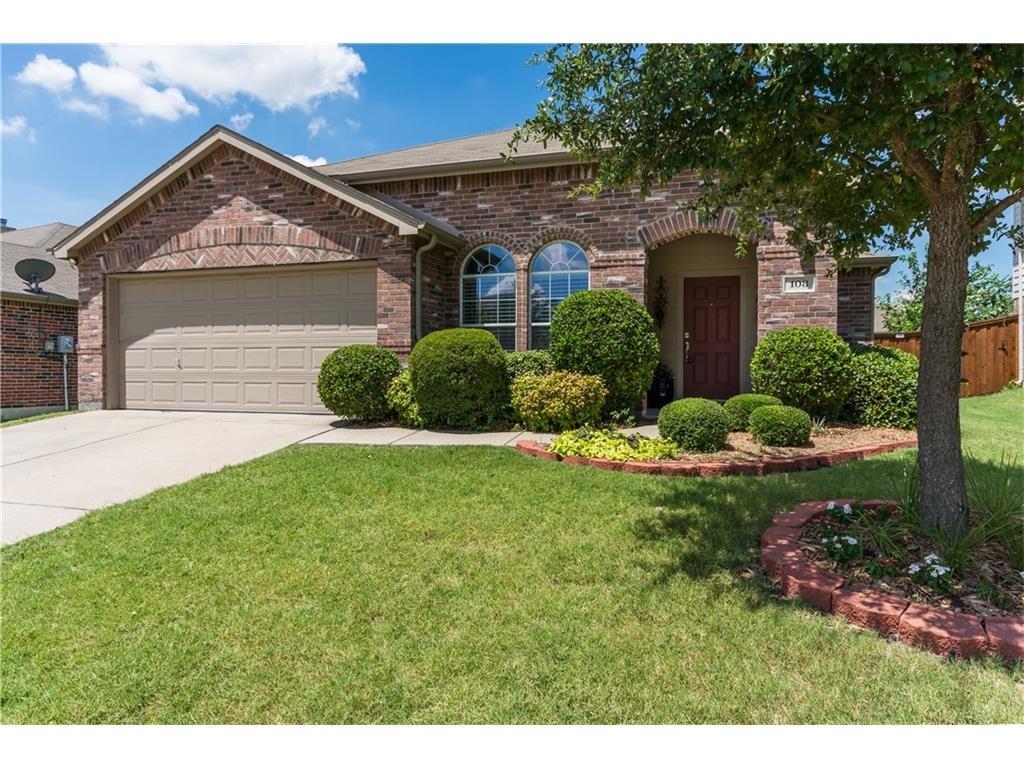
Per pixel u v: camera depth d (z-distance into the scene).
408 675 2.41
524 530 4.05
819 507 4.17
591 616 2.85
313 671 2.45
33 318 12.34
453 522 4.23
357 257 9.22
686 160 3.54
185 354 10.36
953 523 3.45
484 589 3.17
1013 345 12.16
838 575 3.07
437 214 10.16
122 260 10.35
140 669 2.48
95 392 10.48
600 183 4.26
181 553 3.76
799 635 2.65
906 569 3.08
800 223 4.56
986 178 3.58
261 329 9.99
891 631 2.63
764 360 7.89
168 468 6.13
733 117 3.32
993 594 2.79
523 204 9.74
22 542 4.03
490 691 2.31
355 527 4.16
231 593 3.18
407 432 7.97
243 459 6.46
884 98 2.96
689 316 10.56
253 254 9.72
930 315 3.56
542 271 9.77
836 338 7.81
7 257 13.48
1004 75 2.58
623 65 3.62
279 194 9.59
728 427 6.39
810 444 6.69
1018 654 2.38
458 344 7.95
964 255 3.47
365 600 3.06
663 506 4.50
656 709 2.20
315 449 6.75
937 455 3.52
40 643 2.70
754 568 3.40
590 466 5.83
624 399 8.48
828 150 3.60
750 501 4.56
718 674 2.38
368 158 12.21
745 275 10.26
